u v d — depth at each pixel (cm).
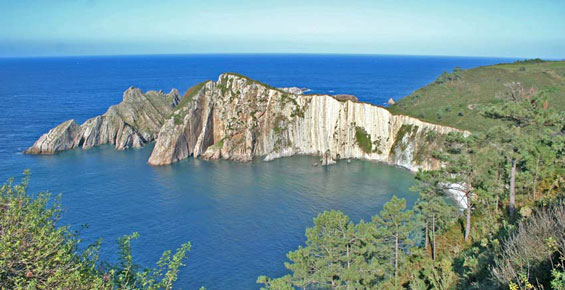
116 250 5628
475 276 2833
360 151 11381
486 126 9069
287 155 11825
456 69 14262
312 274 3716
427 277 3616
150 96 15500
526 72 12825
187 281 4925
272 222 6631
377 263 3750
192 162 11138
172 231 6288
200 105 12194
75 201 7606
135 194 8081
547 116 4125
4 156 11019
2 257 1658
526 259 1978
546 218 2148
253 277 5012
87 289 1852
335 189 8369
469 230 4378
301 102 12038
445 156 4509
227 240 5975
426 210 4359
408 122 10681
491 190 4431
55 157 11162
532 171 4381
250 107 11969
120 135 12875
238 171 10031
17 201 1908
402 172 9744
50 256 1870
